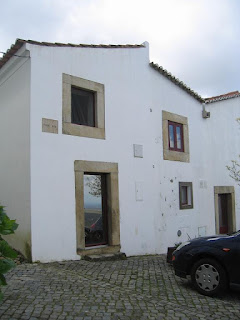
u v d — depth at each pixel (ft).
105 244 27.66
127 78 30.58
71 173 25.03
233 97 45.65
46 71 24.38
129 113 30.32
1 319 12.40
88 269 21.61
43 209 23.12
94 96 28.02
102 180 28.07
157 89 33.96
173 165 35.06
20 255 23.17
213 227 40.40
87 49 27.37
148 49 33.22
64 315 13.17
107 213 28.07
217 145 42.55
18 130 24.50
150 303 15.25
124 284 18.47
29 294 15.38
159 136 33.58
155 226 31.73
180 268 17.98
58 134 24.56
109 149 28.09
